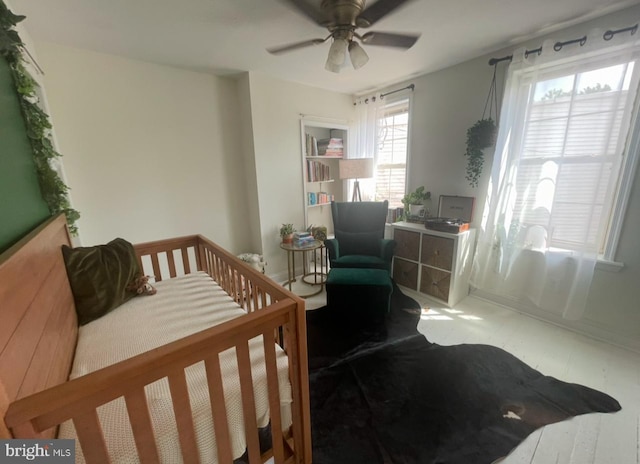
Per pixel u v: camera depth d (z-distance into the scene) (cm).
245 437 107
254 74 286
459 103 276
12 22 122
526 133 230
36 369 86
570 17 191
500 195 248
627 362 191
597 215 203
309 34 204
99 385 69
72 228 184
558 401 161
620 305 205
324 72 288
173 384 83
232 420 103
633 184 191
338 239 318
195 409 95
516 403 161
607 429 143
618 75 186
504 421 150
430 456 133
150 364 76
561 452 133
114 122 240
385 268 279
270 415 111
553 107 215
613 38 184
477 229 280
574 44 198
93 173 236
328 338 227
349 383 179
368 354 207
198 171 293
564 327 234
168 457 89
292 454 127
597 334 218
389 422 151
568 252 219
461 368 190
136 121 251
